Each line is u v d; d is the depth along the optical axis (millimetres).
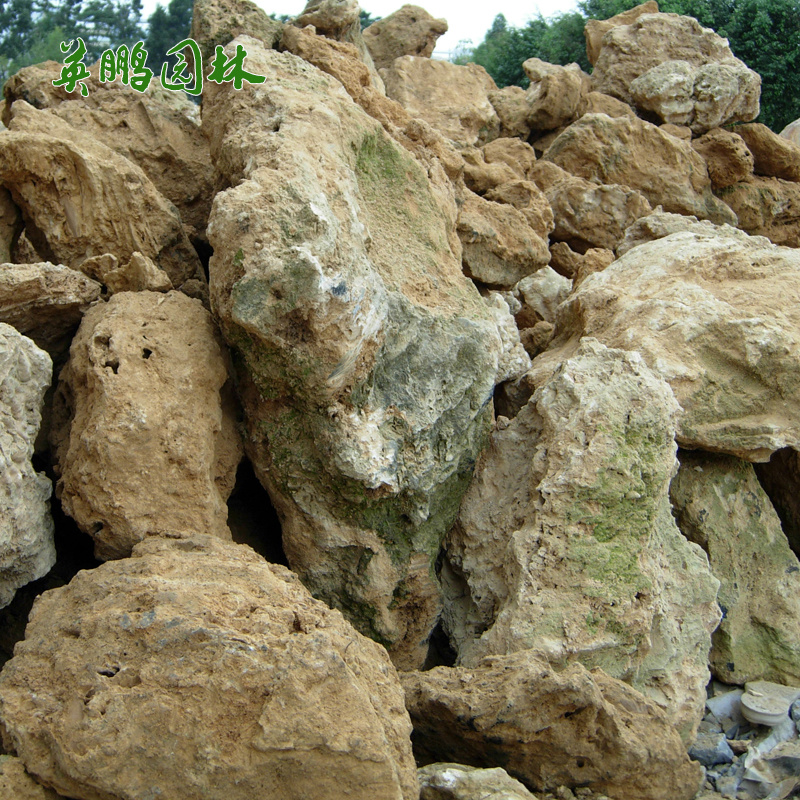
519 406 5598
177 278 5422
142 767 2721
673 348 4906
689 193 8938
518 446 4566
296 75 4820
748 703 4414
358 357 3979
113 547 3721
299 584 3428
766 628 4797
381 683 3115
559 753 3436
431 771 3354
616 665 3893
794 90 17484
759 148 9742
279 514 4227
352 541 4129
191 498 3758
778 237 9656
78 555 4246
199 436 3814
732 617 4773
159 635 2871
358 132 4648
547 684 3322
